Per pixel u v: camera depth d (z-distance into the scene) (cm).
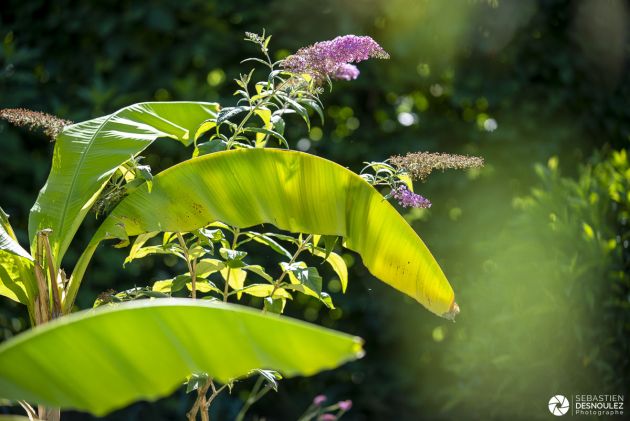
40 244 271
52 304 277
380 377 586
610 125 612
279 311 301
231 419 537
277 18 570
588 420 450
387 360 592
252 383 567
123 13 558
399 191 288
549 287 446
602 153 543
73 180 288
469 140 595
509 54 591
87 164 290
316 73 286
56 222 282
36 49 546
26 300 286
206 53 561
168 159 555
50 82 566
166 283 322
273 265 554
